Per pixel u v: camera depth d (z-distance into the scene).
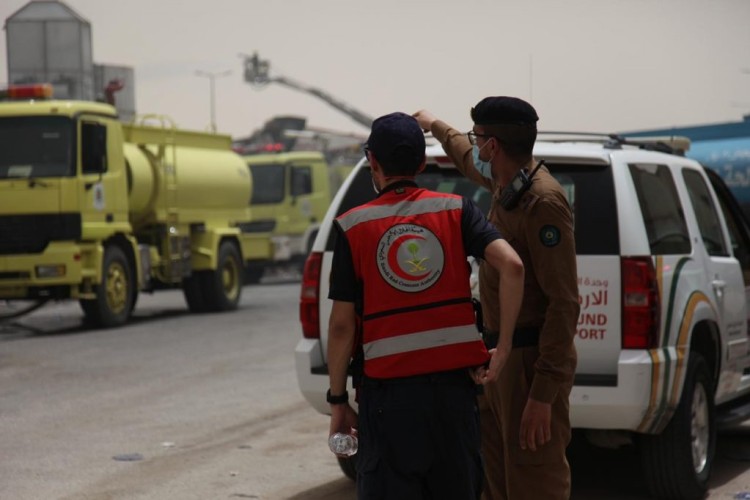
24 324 21.08
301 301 7.79
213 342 17.36
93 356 15.62
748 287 9.30
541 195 5.20
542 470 5.37
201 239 23.73
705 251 8.08
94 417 11.02
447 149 6.14
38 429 10.42
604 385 6.92
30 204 18.77
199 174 23.73
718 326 8.05
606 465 8.86
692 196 8.34
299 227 37.06
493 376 4.63
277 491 8.05
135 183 21.23
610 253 7.05
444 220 4.70
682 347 7.35
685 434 7.38
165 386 12.90
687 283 7.54
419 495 4.66
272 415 11.09
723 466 8.80
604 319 7.02
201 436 10.08
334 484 8.27
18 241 18.81
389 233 4.65
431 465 4.65
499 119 5.33
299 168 37.25
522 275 4.64
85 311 19.70
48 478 8.45
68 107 19.05
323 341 7.69
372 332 4.64
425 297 4.63
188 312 24.09
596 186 7.20
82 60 35.31
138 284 20.92
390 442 4.61
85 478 8.45
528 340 5.35
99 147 19.55
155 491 8.04
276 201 36.94
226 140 25.91
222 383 13.09
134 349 16.44
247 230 36.94
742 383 8.92
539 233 5.19
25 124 19.00
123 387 12.84
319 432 10.25
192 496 7.90
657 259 7.18
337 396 4.70
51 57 34.94
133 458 9.15
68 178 18.81
